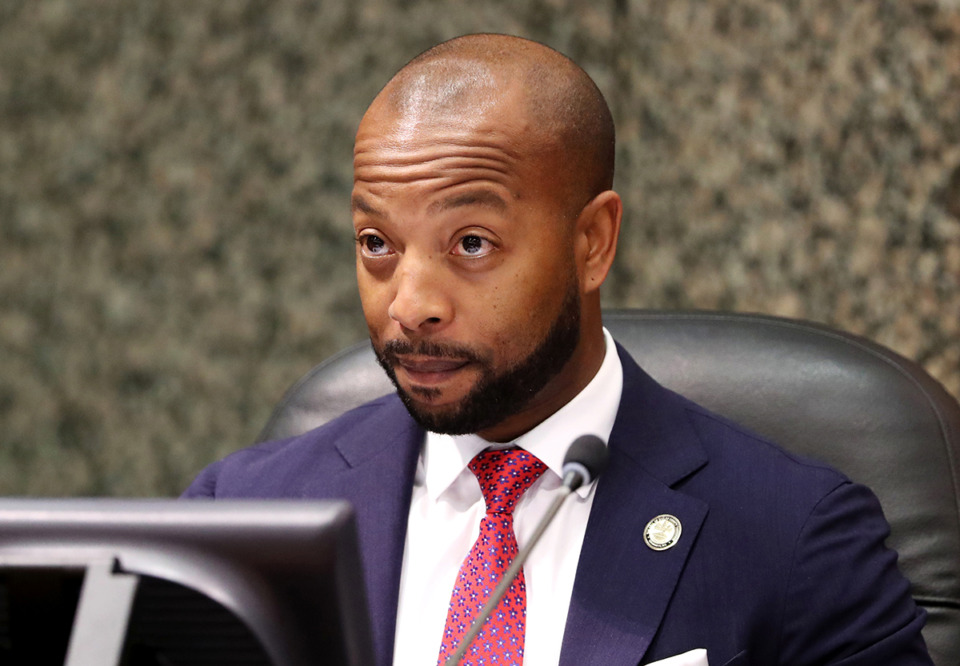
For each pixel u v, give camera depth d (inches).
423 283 135.0
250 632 81.2
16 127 326.6
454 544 153.4
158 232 323.9
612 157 149.3
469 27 300.8
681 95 283.3
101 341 327.0
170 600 81.0
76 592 81.0
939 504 165.3
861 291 273.3
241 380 321.7
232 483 171.3
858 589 143.6
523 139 135.9
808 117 274.4
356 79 311.1
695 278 283.9
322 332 317.4
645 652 137.9
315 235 317.1
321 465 166.9
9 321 329.7
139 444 326.0
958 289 268.2
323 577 81.3
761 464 152.9
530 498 153.1
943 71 266.2
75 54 323.3
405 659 148.1
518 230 136.5
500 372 139.2
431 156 134.0
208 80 318.7
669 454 153.9
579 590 143.5
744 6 277.3
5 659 82.3
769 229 278.7
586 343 152.1
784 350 178.7
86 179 325.1
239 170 319.0
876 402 171.0
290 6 313.1
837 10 271.1
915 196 269.4
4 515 82.9
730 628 141.1
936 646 160.4
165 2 318.7
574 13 290.4
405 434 163.5
